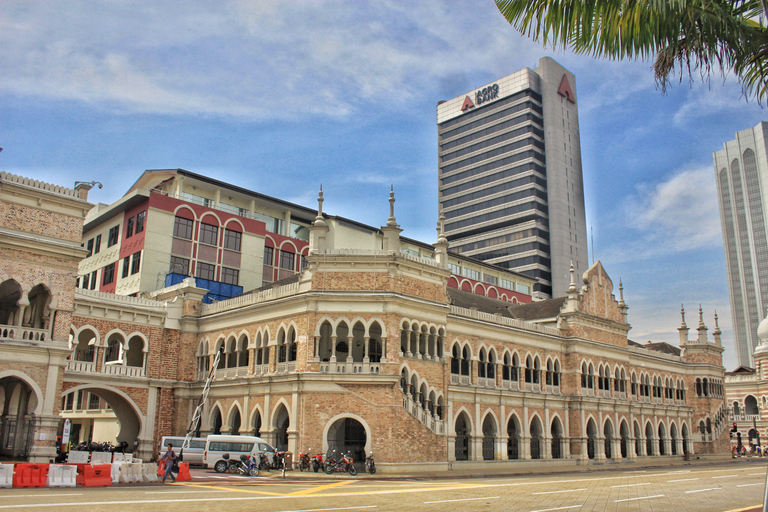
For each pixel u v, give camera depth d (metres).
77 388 45.06
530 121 147.38
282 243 71.50
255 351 47.06
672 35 12.16
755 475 40.66
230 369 48.53
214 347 50.62
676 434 74.44
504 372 53.53
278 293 46.16
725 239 185.62
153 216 61.09
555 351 59.00
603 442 60.41
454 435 46.88
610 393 63.25
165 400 49.88
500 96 153.88
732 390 96.50
